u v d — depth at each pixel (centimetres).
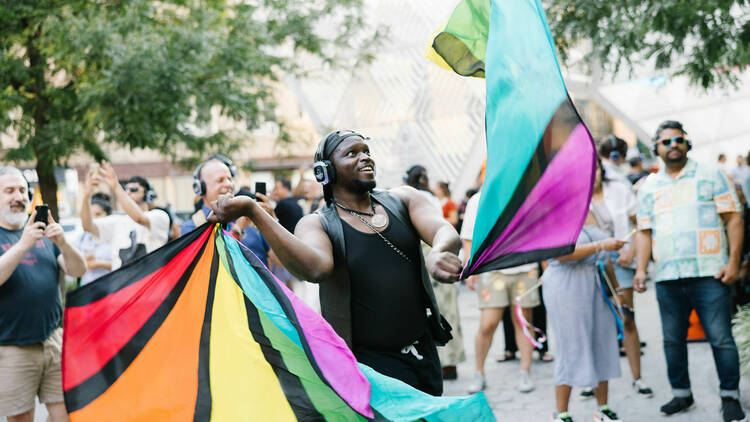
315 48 1204
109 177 532
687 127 1783
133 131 903
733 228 482
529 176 241
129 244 539
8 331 400
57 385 422
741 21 639
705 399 541
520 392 611
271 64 1170
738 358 483
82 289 287
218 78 1001
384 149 1770
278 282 259
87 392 284
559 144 241
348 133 292
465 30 293
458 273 247
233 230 394
